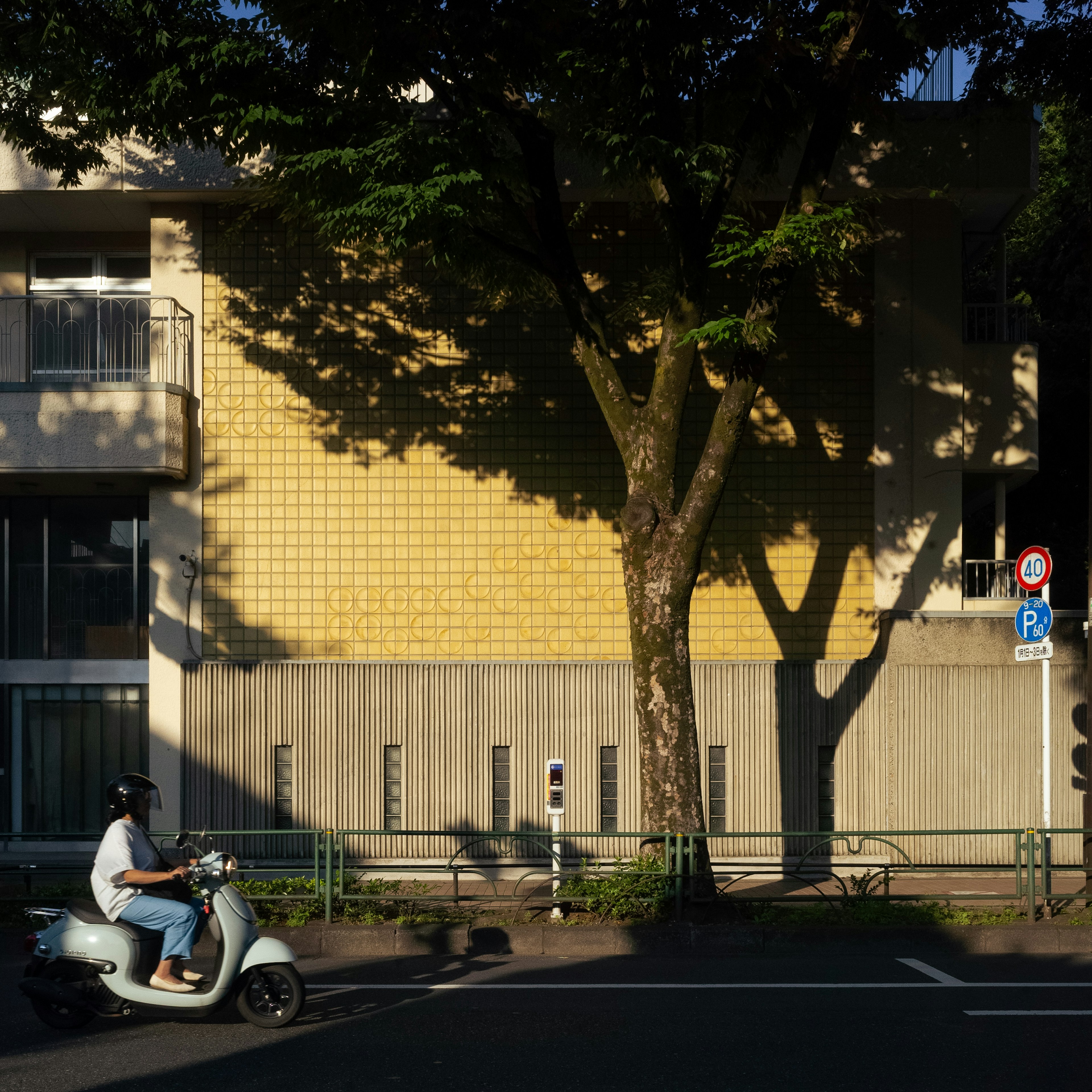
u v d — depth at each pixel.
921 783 12.62
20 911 9.51
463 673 12.83
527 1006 7.18
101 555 13.59
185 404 12.77
